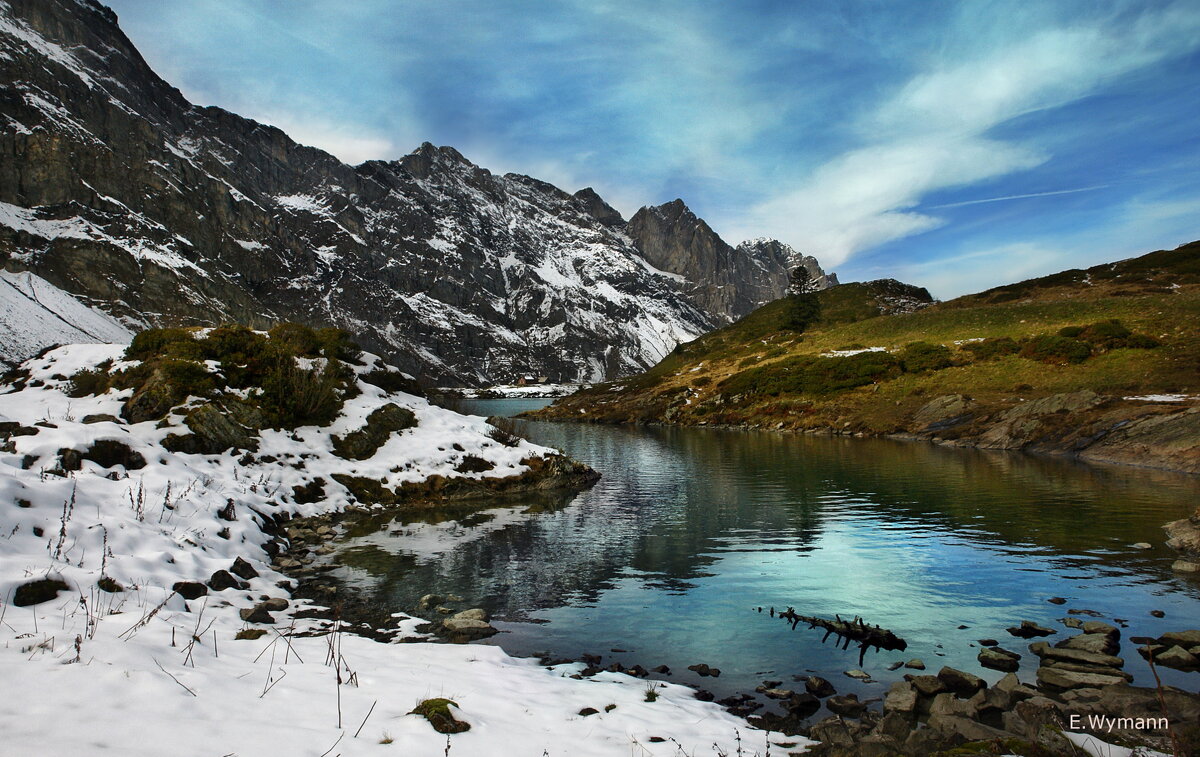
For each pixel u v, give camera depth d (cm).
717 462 4259
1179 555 1759
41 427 1920
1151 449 3519
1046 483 2969
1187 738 771
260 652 939
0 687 596
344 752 589
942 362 6750
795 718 887
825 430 6247
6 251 15612
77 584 1036
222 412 2642
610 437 6694
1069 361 5678
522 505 2759
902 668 1094
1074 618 1304
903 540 2011
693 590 1541
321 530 2170
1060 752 729
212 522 1694
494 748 652
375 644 1097
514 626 1290
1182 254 9088
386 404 3359
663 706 881
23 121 19050
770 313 14838
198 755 532
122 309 16975
